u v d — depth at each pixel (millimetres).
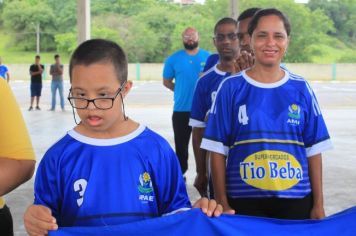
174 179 2291
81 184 2154
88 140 2188
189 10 57719
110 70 2074
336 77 43875
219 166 3053
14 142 2326
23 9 59812
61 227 2094
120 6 58062
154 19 56094
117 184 2164
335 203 6281
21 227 5312
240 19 3604
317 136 3000
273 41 2926
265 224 2271
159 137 2275
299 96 2971
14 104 2369
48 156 2188
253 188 2934
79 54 2092
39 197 2186
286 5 51781
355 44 55469
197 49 6758
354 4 56781
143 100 22750
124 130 2221
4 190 2326
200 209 2188
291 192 2920
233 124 3004
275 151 2912
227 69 4129
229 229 2223
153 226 2135
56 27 59938
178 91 6730
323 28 54219
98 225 2148
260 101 2947
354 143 10656
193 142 4402
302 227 2305
